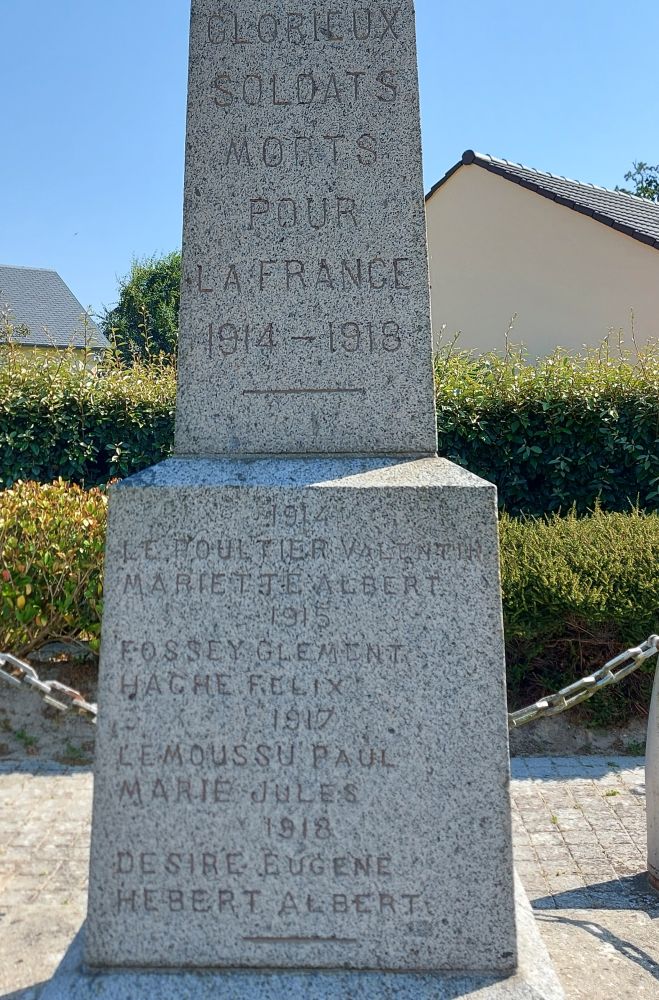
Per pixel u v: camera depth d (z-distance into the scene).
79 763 4.46
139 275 35.16
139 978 2.14
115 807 2.22
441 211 14.66
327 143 2.56
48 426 7.82
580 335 13.02
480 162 14.00
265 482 2.28
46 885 3.17
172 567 2.25
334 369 2.52
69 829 3.68
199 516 2.26
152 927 2.19
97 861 2.21
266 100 2.57
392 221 2.54
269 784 2.21
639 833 3.72
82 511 5.40
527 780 4.36
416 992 2.10
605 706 4.83
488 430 7.59
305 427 2.51
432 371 2.52
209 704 2.23
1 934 2.77
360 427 2.51
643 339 12.40
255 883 2.20
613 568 4.92
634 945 2.65
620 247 12.66
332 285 2.53
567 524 5.75
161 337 33.66
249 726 2.22
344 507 2.25
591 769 4.50
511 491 7.59
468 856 2.19
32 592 4.95
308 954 2.18
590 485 7.58
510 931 2.17
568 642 4.96
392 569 2.24
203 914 2.19
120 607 2.25
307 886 2.20
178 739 2.22
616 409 7.57
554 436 7.56
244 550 2.25
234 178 2.55
